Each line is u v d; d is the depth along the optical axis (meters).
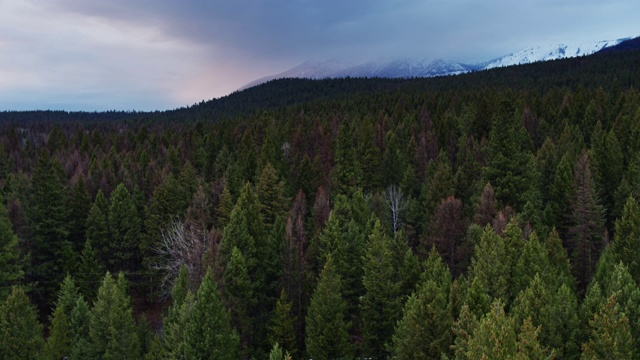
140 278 66.31
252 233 46.75
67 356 40.56
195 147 115.31
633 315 28.73
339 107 174.62
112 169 93.19
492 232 37.59
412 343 30.58
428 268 40.19
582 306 31.03
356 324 45.56
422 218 62.28
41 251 62.56
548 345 27.61
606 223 61.31
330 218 47.16
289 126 119.88
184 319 36.34
